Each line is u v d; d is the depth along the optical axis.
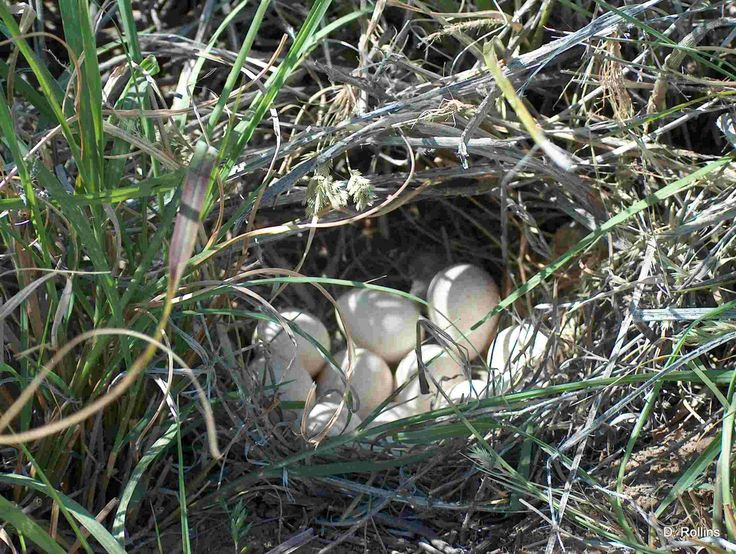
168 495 1.25
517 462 1.32
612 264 1.48
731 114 1.41
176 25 1.84
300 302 1.76
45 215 1.15
